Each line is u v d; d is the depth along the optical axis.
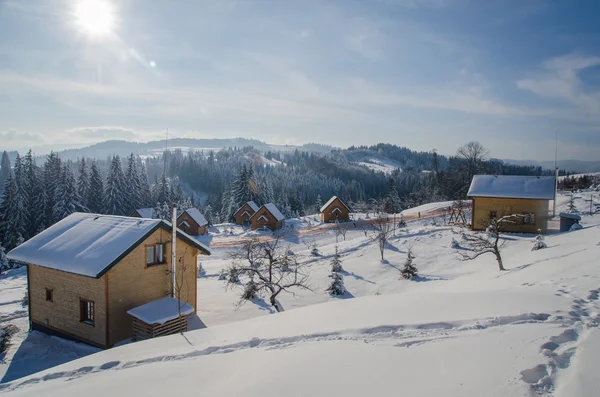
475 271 23.61
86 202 60.53
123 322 15.77
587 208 45.31
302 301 20.69
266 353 8.22
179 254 18.22
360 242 36.16
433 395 5.64
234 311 18.95
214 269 30.41
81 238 17.30
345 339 8.48
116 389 7.16
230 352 8.66
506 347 7.16
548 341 7.30
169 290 17.75
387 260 28.92
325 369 6.95
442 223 43.59
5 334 15.66
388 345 7.86
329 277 24.78
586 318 8.60
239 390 6.48
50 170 57.44
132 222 17.53
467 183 71.44
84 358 9.55
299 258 32.03
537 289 11.75
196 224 53.38
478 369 6.34
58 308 16.80
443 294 12.09
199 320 17.66
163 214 64.50
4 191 45.78
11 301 22.61
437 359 6.94
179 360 8.51
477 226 37.09
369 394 5.88
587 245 20.78
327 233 48.97
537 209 35.09
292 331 9.57
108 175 61.97
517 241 31.09
